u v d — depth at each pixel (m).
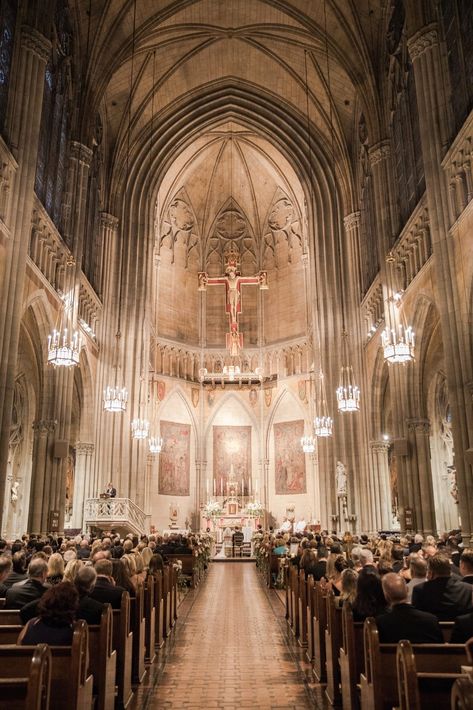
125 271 33.16
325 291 33.50
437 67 19.70
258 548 28.06
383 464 29.19
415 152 23.31
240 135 41.44
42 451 22.31
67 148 25.86
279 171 42.47
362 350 31.02
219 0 29.45
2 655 4.75
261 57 33.59
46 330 22.25
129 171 34.53
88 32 26.69
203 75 34.91
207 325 46.03
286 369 43.59
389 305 19.45
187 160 41.88
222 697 7.86
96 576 7.21
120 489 29.97
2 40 18.64
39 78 19.86
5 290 17.41
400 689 4.63
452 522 31.94
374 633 5.14
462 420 16.92
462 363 17.16
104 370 30.41
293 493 41.19
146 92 33.41
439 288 18.20
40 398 22.70
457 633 5.18
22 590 7.39
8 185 18.03
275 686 8.39
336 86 32.19
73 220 25.38
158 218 42.66
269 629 12.84
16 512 30.72
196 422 43.56
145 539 20.39
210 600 17.58
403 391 23.28
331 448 31.61
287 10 29.16
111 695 6.66
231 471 43.06
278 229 46.16
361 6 27.03
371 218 29.78
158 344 42.19
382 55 27.31
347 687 6.72
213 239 46.97
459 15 18.58
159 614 11.06
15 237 18.03
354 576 7.54
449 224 18.28
